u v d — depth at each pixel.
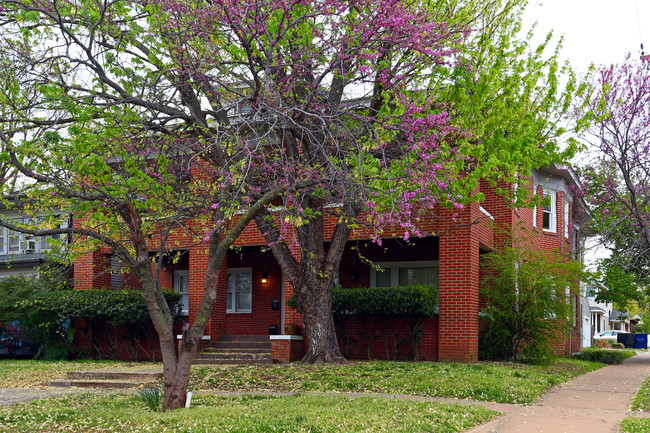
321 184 11.39
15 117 12.24
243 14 11.59
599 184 22.25
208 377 14.45
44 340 21.81
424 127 11.83
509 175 13.81
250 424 8.73
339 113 11.62
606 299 26.42
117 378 15.21
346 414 9.45
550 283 17.28
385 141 11.74
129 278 22.81
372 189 10.88
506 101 14.12
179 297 20.77
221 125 12.91
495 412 10.25
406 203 10.45
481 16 15.57
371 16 12.02
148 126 12.43
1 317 20.80
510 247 18.11
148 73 12.96
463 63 13.66
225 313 20.75
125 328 21.02
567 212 26.05
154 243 20.52
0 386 15.02
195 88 13.48
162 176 11.29
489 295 17.84
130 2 12.59
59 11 12.04
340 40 12.09
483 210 18.22
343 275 21.05
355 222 15.52
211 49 12.86
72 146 10.33
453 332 16.86
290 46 13.36
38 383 15.32
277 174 11.94
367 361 17.00
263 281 22.36
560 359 21.22
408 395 12.07
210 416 9.40
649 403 11.30
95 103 11.52
